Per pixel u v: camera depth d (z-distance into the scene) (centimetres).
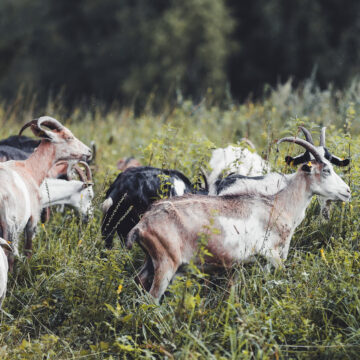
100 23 10225
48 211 3100
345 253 2330
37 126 2764
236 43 9575
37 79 10225
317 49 9506
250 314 2075
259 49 9788
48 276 2553
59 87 10262
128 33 9500
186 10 9275
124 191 2647
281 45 9550
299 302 2205
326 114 4572
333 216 2700
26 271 2578
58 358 2003
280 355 1955
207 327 2055
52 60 10331
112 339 2122
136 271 2423
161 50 9206
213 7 9294
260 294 2227
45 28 10450
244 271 2409
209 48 9156
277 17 9481
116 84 9606
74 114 5409
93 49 9950
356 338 2045
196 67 9269
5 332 2108
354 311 2141
